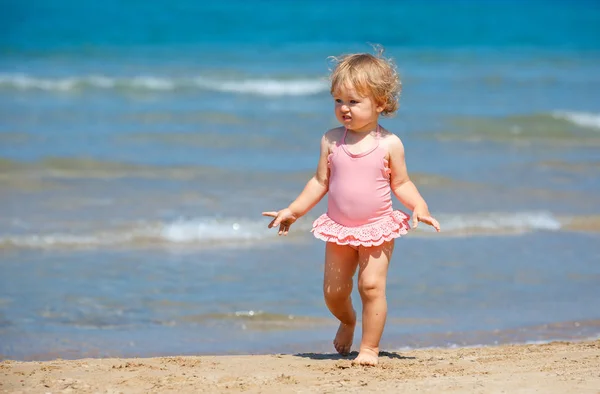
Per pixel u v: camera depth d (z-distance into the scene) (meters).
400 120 54.62
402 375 14.77
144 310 22.22
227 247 28.86
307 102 61.84
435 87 70.25
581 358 16.47
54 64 79.00
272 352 19.09
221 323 21.30
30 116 52.03
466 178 39.84
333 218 16.09
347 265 16.25
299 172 39.81
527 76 79.06
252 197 35.25
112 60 83.94
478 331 20.81
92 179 37.88
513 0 156.62
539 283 25.30
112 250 28.09
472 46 111.00
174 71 75.94
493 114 57.28
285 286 24.59
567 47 111.06
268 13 130.00
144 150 43.97
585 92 69.94
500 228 31.95
